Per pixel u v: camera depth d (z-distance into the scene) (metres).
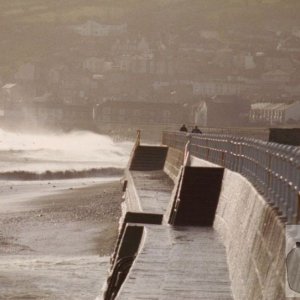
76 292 96.62
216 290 61.66
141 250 77.06
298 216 46.56
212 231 91.62
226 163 105.88
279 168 56.94
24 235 147.88
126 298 58.88
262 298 46.00
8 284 100.44
